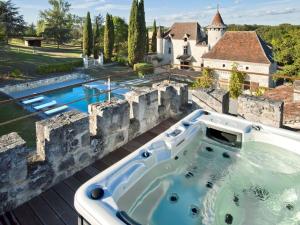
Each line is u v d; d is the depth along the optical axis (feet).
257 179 11.15
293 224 8.95
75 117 11.71
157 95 16.30
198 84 47.96
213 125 13.03
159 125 16.79
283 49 81.41
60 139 10.88
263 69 81.20
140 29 99.60
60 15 148.46
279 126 15.60
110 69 98.73
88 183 8.03
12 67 82.74
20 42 141.79
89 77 85.66
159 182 10.44
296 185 10.82
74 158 11.69
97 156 12.91
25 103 56.34
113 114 13.38
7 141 9.67
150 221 8.66
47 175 10.64
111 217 6.67
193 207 9.61
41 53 113.09
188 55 120.47
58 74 83.41
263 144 12.26
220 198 10.19
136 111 15.08
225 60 87.04
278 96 26.78
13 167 9.39
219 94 17.13
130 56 101.91
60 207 9.70
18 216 9.24
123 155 13.46
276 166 11.71
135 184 9.20
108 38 107.96
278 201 10.10
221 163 12.20
